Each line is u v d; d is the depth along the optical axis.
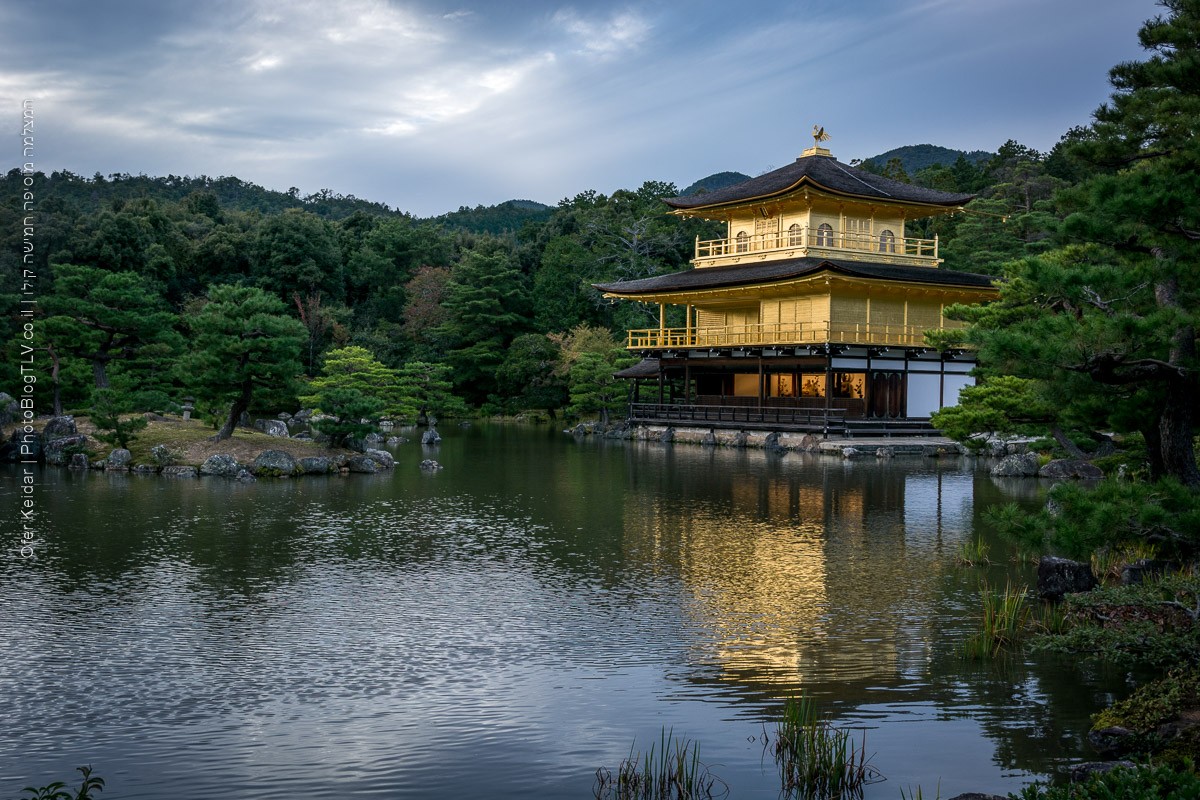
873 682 16.66
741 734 14.56
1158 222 16.52
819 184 66.19
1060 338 16.44
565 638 19.22
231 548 27.45
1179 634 17.38
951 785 12.81
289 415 76.50
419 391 83.12
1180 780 10.31
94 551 26.83
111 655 18.02
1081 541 16.97
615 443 66.31
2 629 19.52
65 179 193.62
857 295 65.56
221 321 44.19
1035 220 84.94
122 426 46.06
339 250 111.94
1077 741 14.14
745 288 67.25
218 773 13.22
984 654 17.95
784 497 38.59
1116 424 18.44
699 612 21.16
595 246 110.50
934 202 71.19
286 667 17.42
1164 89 18.91
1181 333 17.44
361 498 37.38
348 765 13.48
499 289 98.81
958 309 38.12
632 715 15.28
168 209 126.69
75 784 12.85
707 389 76.25
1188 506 16.59
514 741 14.30
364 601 21.95
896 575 24.61
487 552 27.39
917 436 62.50
